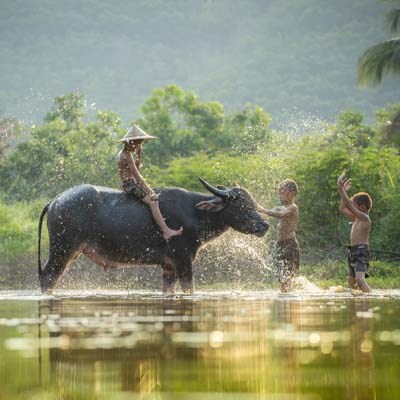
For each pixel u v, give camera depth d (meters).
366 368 7.25
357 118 74.50
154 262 25.83
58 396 6.14
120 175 25.77
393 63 65.19
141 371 7.14
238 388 6.42
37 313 14.10
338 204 43.69
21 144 68.50
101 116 74.88
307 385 6.50
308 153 47.94
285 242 28.47
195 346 8.70
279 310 14.54
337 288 27.97
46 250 47.19
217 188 26.72
